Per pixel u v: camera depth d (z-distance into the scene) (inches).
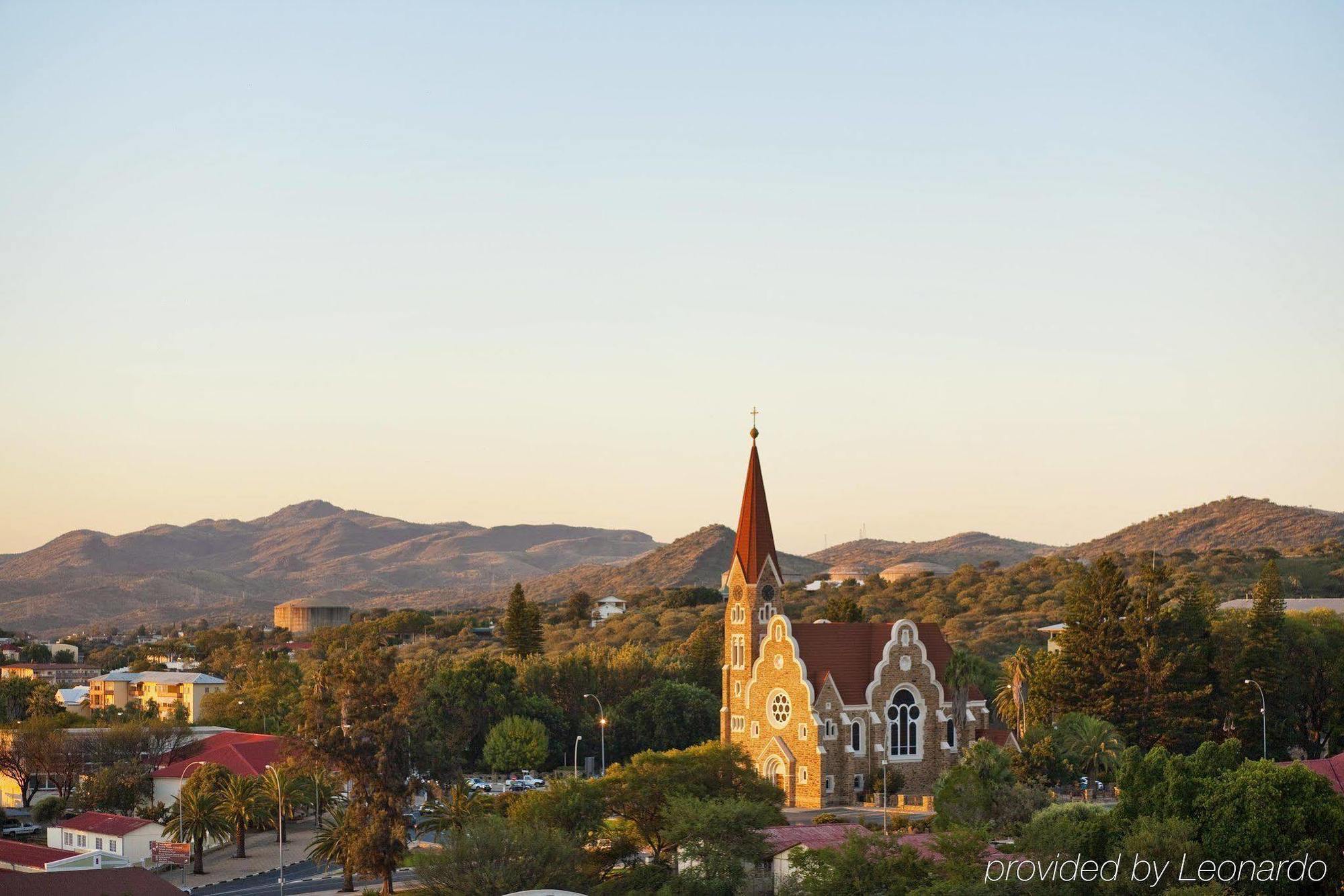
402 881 6968.5
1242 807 4645.7
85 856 7165.4
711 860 5506.9
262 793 7849.4
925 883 4758.9
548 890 4731.8
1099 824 4778.5
